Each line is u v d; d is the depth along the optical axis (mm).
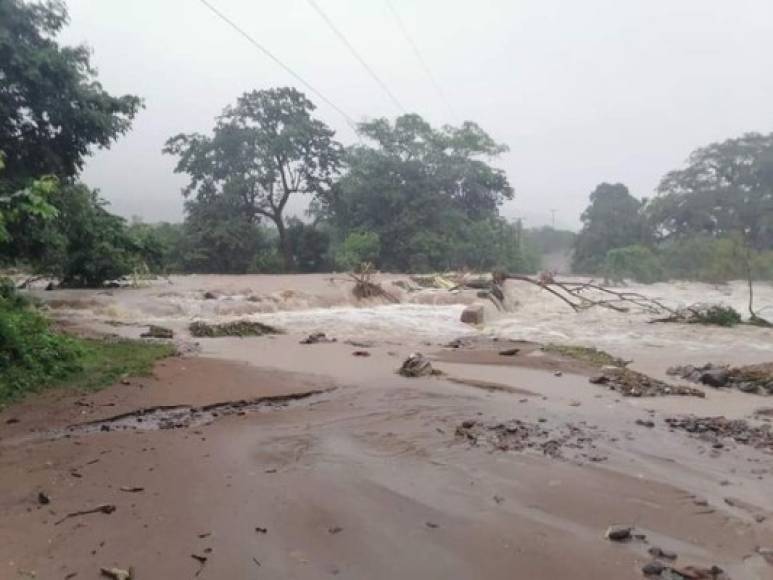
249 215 47969
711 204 62844
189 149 46406
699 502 5324
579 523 4898
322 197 50344
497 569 4172
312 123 47062
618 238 68375
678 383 11047
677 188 66875
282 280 29578
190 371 10648
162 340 14680
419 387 9828
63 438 6965
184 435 7141
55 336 10664
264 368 11281
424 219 49844
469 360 12766
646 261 51969
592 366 12266
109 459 6254
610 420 8070
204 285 25469
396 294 27688
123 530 4691
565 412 8430
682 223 65750
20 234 18516
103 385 9258
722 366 12070
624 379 10734
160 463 6156
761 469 6215
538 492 5516
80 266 23250
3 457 6293
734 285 49188
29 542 4500
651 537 4668
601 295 37156
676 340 17547
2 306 11273
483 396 9289
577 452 6668
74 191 20938
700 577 4031
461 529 4758
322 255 50875
